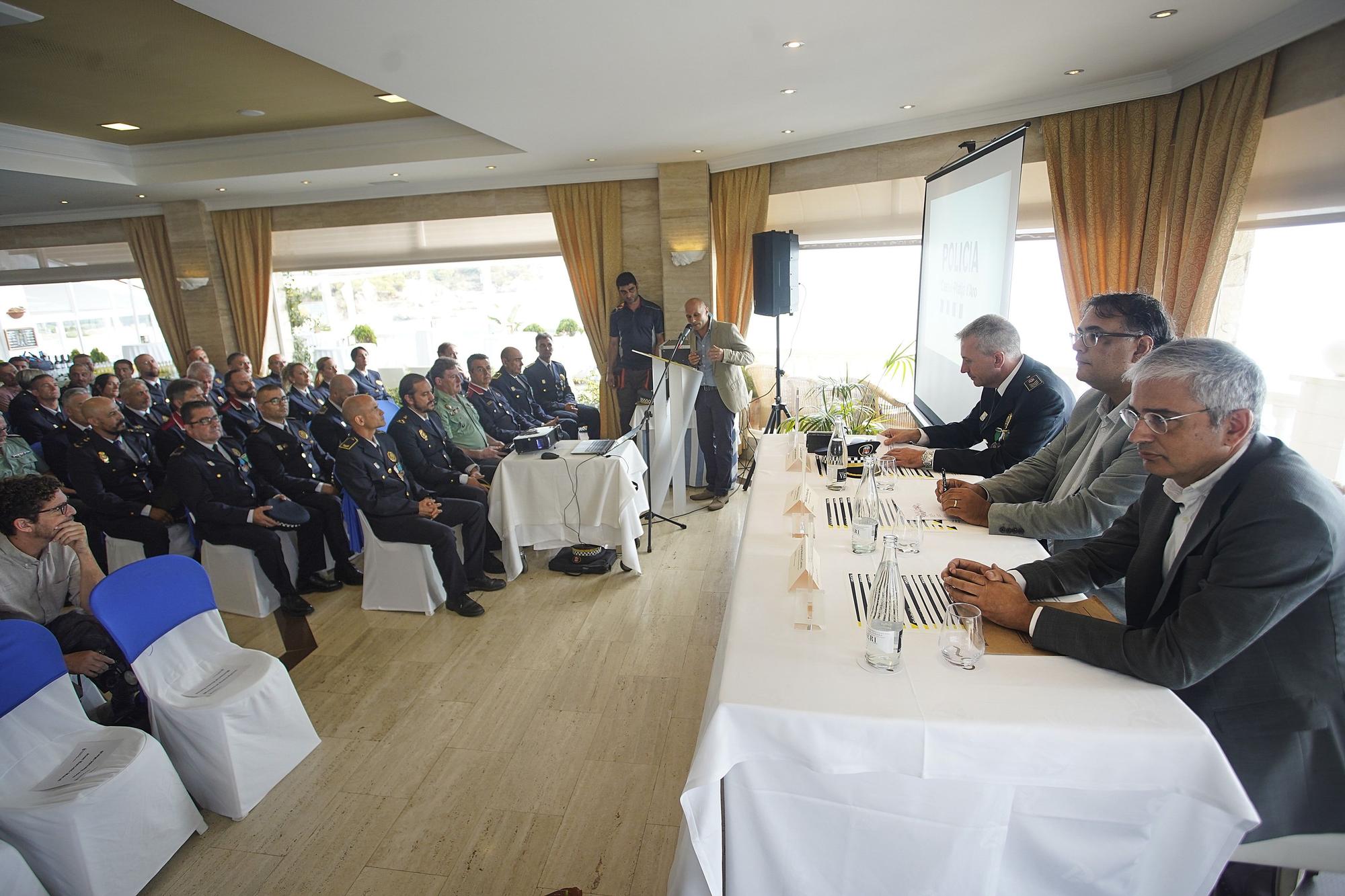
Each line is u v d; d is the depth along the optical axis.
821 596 1.57
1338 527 1.19
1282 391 3.68
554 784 2.31
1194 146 3.91
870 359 6.88
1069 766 1.23
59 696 1.96
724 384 5.06
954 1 2.85
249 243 7.70
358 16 2.73
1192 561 1.35
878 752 1.26
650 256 6.96
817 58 3.49
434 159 5.84
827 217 6.16
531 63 3.40
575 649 3.21
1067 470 2.22
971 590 1.57
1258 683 1.30
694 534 4.67
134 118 5.30
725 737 1.29
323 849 2.06
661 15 2.85
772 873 1.42
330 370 6.05
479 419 5.20
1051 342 5.30
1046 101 4.41
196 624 2.35
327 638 3.38
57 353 10.60
